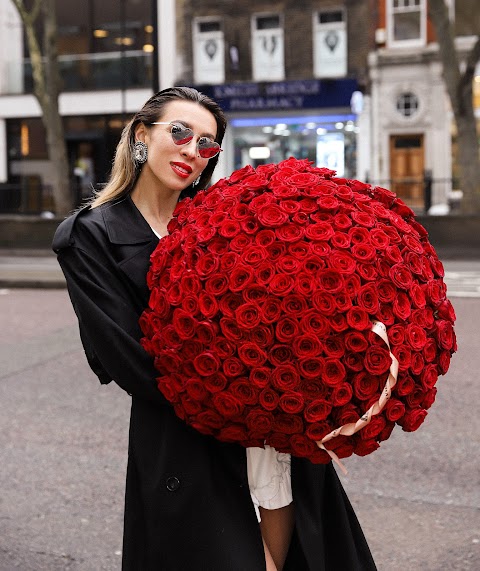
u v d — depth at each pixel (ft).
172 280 5.82
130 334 6.02
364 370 5.52
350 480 13.39
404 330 5.60
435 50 76.38
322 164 82.38
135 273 6.22
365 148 80.02
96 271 6.12
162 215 6.75
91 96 84.38
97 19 85.10
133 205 6.49
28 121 86.69
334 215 5.76
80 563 10.43
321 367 5.39
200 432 5.91
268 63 82.23
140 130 6.65
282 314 5.46
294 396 5.41
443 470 13.79
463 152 57.26
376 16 79.15
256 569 5.79
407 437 15.60
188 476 5.96
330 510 6.51
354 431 5.53
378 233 5.72
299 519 6.14
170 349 5.73
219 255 5.69
